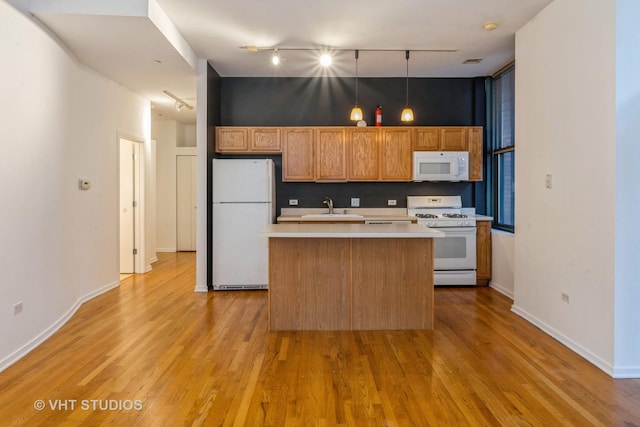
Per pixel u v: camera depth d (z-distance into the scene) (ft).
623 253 8.66
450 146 17.78
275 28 13.05
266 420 7.06
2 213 9.23
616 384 8.36
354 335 11.38
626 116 8.63
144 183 20.04
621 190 8.65
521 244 12.89
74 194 13.43
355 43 14.44
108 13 10.40
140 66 14.61
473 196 18.78
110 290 16.51
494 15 12.06
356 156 17.65
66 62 12.58
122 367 9.18
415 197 18.53
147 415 7.21
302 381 8.51
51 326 11.41
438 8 11.67
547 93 11.33
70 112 12.94
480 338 11.04
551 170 11.14
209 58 15.85
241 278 16.52
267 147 17.60
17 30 9.79
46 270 11.21
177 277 19.19
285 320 11.84
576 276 10.04
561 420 7.03
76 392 8.04
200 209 16.39
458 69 17.57
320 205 18.74
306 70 17.53
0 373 8.86
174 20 12.34
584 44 9.66
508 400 7.72
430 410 7.38
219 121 18.31
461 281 17.08
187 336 11.20
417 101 18.72
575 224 10.07
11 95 9.57
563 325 10.60
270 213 16.52
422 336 11.24
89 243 14.78
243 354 9.96
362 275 11.87
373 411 7.34
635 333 8.70
